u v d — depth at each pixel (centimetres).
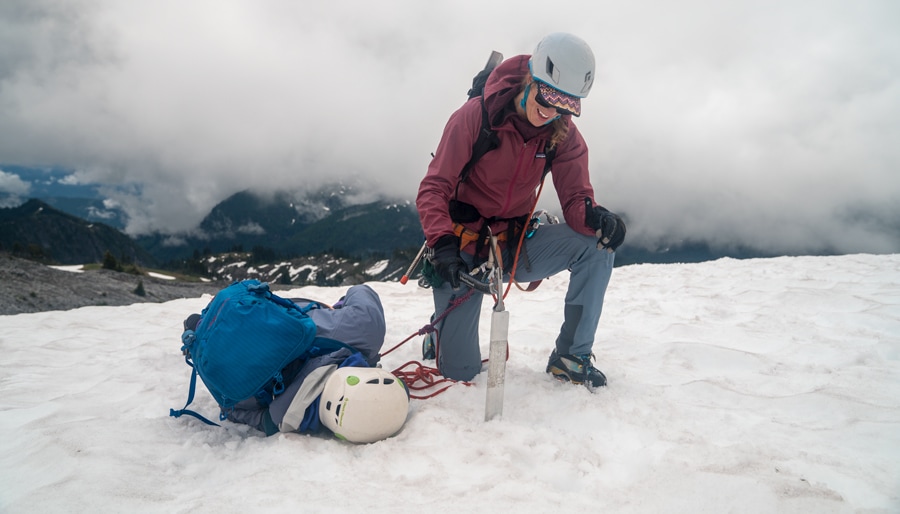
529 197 323
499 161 296
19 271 3466
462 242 316
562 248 320
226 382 254
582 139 321
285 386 263
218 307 267
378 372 254
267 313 258
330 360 267
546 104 265
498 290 268
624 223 294
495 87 280
